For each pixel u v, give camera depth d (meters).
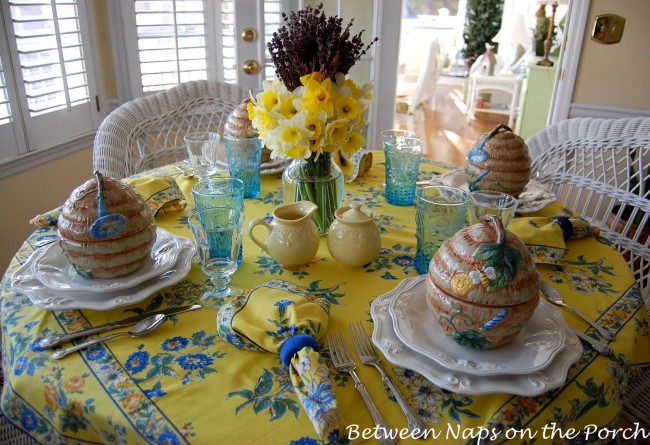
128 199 0.83
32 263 0.89
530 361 0.66
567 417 0.65
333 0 2.48
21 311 0.82
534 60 4.53
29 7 1.96
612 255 1.02
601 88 2.45
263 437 0.59
